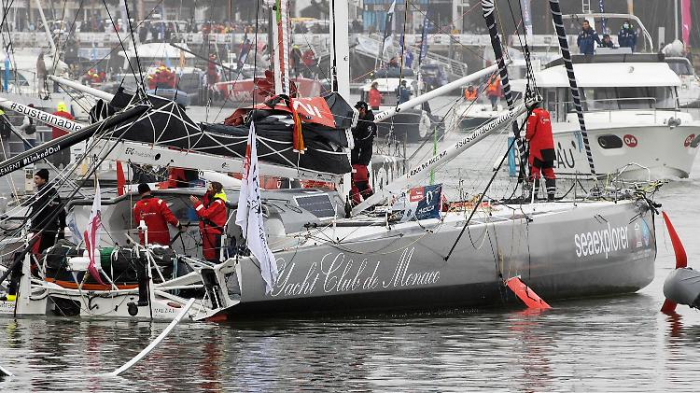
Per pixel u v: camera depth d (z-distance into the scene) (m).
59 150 52.16
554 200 67.31
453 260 58.88
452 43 190.25
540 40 199.62
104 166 91.88
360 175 66.12
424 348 49.31
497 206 64.50
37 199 56.62
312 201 59.41
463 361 46.59
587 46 139.12
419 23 193.50
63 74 144.75
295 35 169.38
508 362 46.44
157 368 44.94
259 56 163.38
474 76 70.69
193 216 60.28
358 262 56.09
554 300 63.91
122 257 55.97
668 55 171.75
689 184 120.12
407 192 59.81
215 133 55.25
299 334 52.16
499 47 67.69
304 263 54.66
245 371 44.56
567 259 63.53
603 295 66.00
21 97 118.88
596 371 44.72
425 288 58.25
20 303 57.06
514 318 57.59
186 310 48.66
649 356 47.69
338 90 66.94
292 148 57.81
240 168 56.06
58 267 57.41
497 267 60.50
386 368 45.25
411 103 69.69
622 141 119.19
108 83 188.00
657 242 83.88
